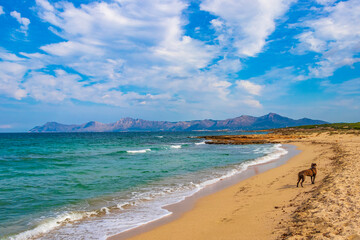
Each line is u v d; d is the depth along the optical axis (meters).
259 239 5.74
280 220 6.86
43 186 13.37
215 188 12.75
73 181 14.70
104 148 45.12
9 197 11.09
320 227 5.74
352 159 17.08
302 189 10.68
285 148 38.38
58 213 8.98
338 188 9.20
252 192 11.34
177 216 8.45
